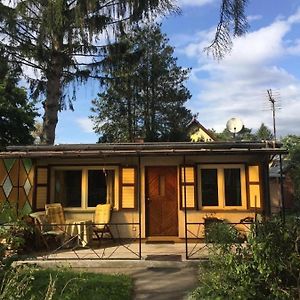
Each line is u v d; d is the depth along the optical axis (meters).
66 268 8.34
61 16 15.67
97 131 33.47
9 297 4.71
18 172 11.62
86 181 12.73
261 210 12.09
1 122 21.95
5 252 5.93
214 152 10.52
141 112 32.75
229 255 5.30
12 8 15.85
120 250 10.87
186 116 33.72
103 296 7.01
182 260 9.48
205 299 5.35
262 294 5.07
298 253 5.12
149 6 13.88
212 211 12.35
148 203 12.61
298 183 25.22
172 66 33.28
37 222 11.01
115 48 17.38
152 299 7.11
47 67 17.19
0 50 16.03
